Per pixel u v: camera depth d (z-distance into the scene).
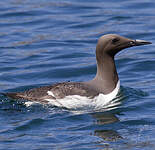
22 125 12.27
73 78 16.77
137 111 13.35
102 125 12.26
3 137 11.59
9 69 17.52
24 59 18.56
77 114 13.08
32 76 16.84
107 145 10.97
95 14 23.94
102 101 13.84
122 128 12.07
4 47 19.94
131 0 26.05
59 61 18.23
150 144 11.00
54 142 11.23
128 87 15.35
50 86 13.91
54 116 12.91
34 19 23.56
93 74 17.02
